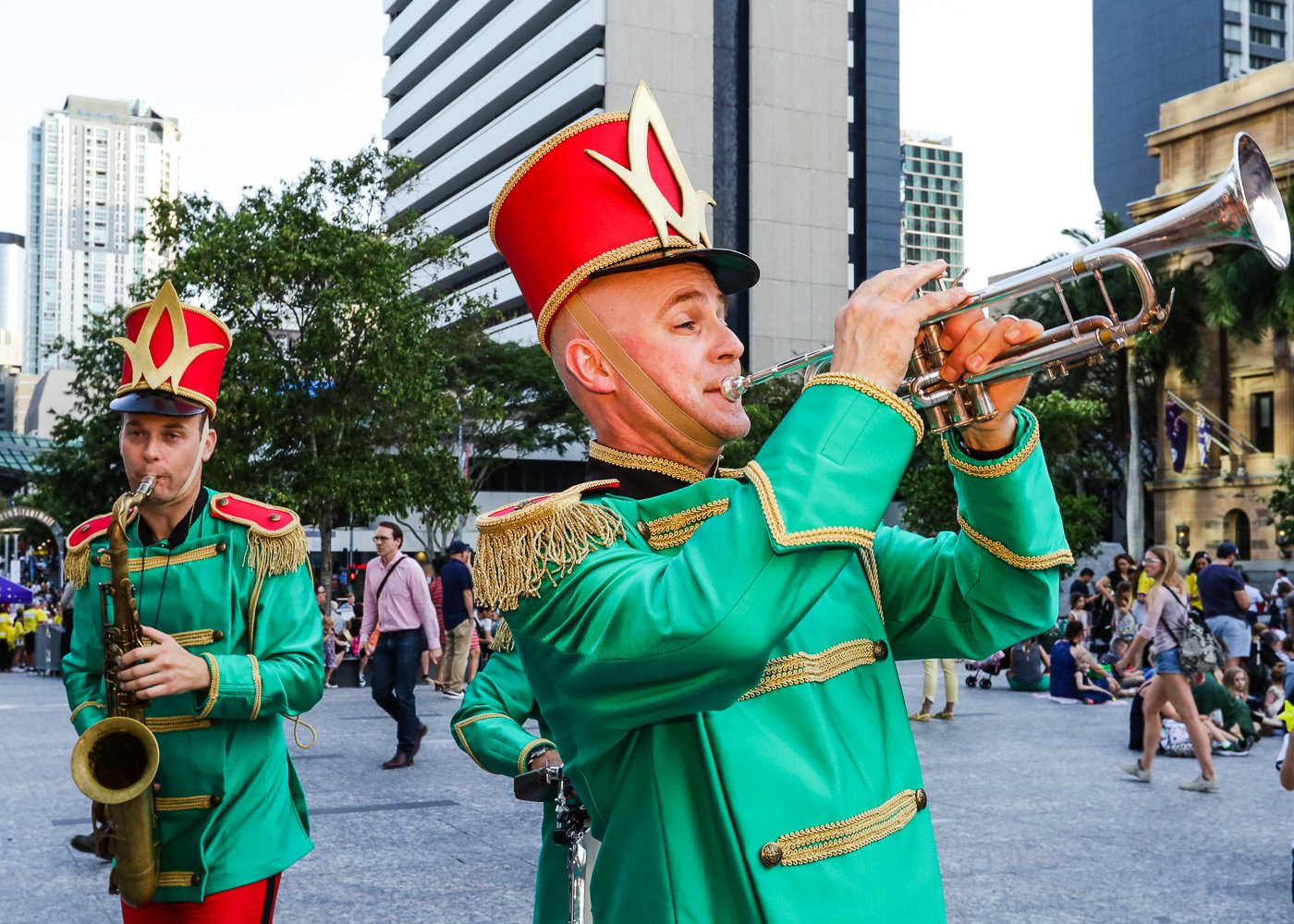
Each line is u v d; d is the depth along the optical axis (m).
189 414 2.90
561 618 1.38
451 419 24.83
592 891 1.53
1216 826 6.63
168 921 2.76
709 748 1.40
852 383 1.32
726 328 1.62
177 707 2.77
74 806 7.01
